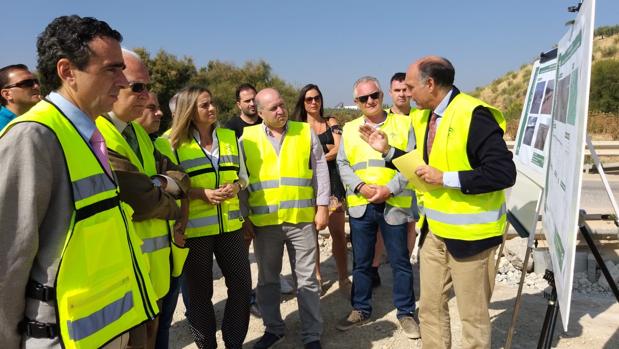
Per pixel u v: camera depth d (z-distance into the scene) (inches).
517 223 133.1
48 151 57.9
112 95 66.4
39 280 59.7
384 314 160.2
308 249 137.0
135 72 89.7
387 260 211.5
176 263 107.2
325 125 188.1
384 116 153.3
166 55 1001.5
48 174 57.6
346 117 754.2
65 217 60.1
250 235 142.3
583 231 119.6
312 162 144.0
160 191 90.7
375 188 140.3
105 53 63.5
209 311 128.0
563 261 86.0
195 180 123.0
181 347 143.8
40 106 61.3
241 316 130.5
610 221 199.3
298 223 135.9
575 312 153.9
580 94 78.7
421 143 117.1
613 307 156.9
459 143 101.7
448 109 104.1
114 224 67.0
